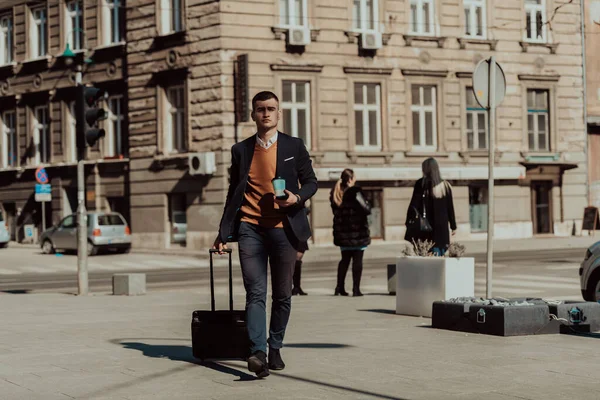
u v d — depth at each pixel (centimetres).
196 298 1653
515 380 744
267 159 790
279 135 801
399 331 1072
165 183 3569
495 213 3872
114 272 2617
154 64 3603
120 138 3825
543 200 4025
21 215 4306
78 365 841
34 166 4191
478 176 3775
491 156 1221
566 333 1036
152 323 1207
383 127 3638
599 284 1299
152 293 1830
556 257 2733
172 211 3594
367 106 3631
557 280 1881
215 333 841
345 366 818
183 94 3519
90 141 1755
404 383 732
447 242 1356
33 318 1298
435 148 3756
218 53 3378
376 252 3139
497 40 3878
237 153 799
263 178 788
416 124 3738
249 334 768
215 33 3384
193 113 3456
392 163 3644
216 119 3391
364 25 3631
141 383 745
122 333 1090
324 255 3070
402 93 3678
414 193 1365
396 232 3659
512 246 3388
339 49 3559
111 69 3812
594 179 4153
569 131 4056
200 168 3375
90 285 2162
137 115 3681
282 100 3472
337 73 3553
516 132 3922
